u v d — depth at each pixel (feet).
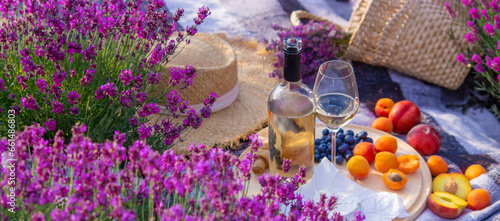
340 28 9.42
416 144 6.58
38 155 3.28
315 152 6.31
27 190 3.02
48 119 4.87
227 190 3.66
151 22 5.06
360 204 5.36
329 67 5.72
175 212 2.98
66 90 4.91
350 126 6.99
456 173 5.99
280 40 8.64
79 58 5.05
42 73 4.66
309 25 8.86
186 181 3.29
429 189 5.78
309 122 5.23
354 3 11.48
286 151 5.35
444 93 8.27
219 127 6.99
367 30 8.49
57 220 2.84
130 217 2.94
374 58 8.64
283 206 5.15
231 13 10.81
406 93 8.23
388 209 5.35
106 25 5.01
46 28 5.10
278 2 11.35
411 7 8.18
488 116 7.63
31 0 4.73
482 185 5.87
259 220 3.37
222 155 3.50
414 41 8.23
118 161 3.13
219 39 8.26
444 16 8.13
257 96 7.85
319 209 3.66
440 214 5.48
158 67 5.42
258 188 5.75
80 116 5.08
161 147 5.37
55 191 3.14
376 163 5.99
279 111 5.12
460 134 7.18
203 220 3.42
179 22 10.25
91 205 3.10
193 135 6.75
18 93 5.00
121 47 5.42
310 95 5.15
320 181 5.66
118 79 5.17
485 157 6.63
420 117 7.19
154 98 5.51
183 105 5.12
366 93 8.27
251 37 9.87
